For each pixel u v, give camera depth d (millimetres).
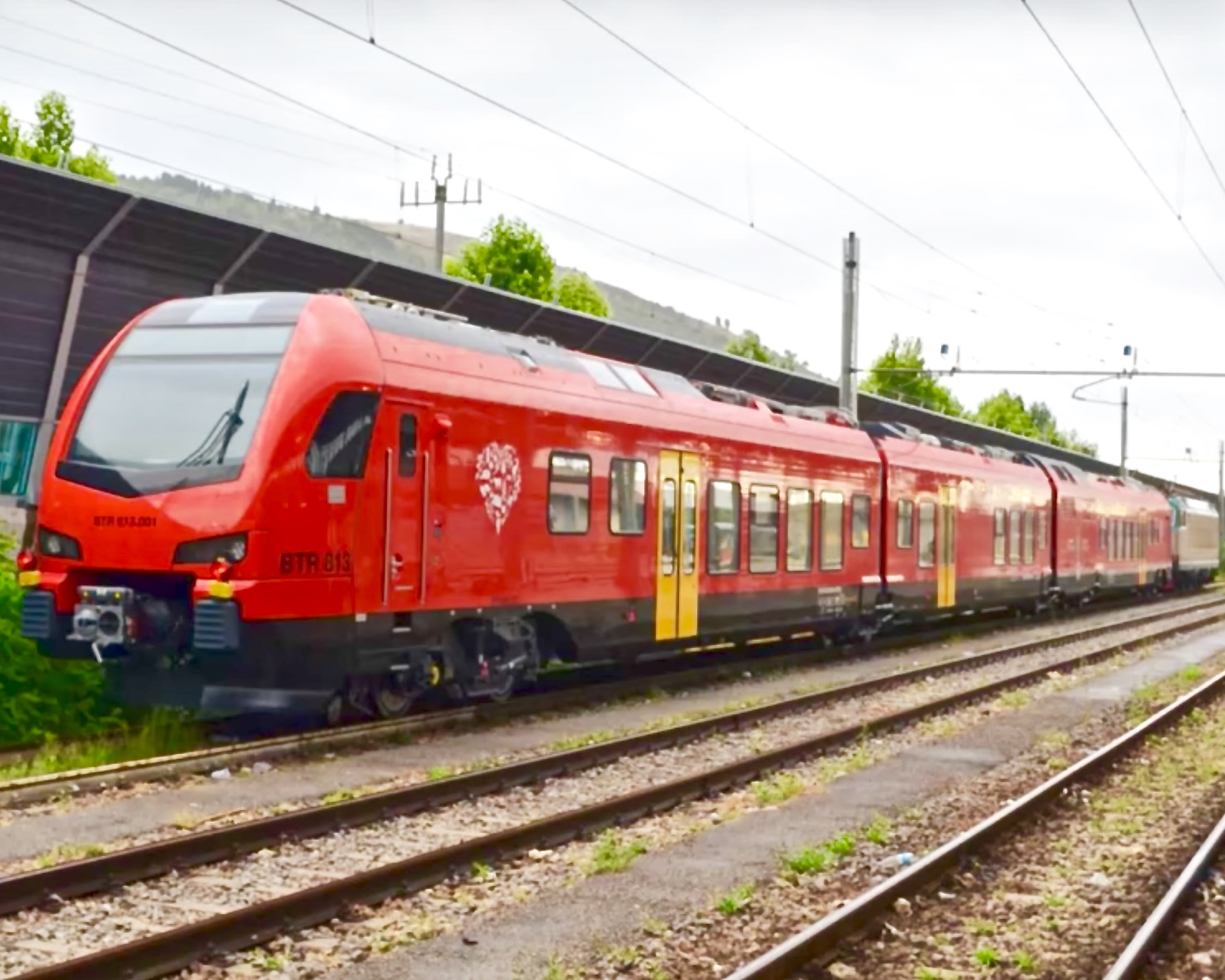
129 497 12281
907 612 25859
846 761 13148
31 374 17594
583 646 16219
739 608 19562
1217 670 23125
